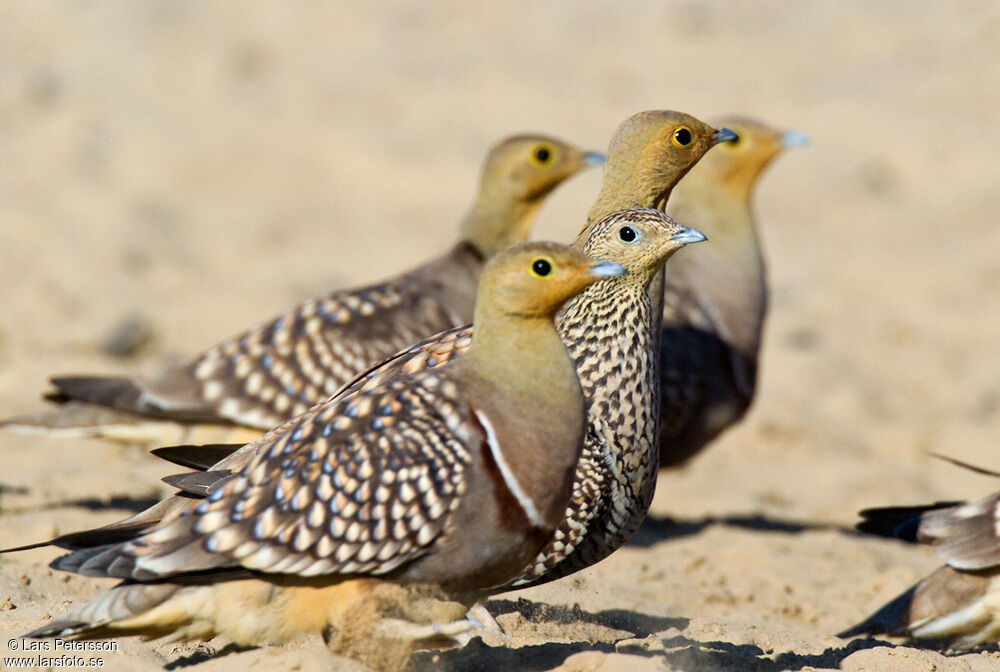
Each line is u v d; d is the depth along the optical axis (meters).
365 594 7.20
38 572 9.48
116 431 11.58
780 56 30.17
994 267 22.17
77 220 23.06
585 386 8.30
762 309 12.44
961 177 25.38
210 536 6.97
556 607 9.40
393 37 31.69
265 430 11.40
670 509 13.64
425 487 7.05
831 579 11.35
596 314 8.38
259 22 32.22
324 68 30.25
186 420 11.43
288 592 7.22
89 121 27.50
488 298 7.29
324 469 7.05
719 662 7.98
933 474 15.36
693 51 30.52
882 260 22.62
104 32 31.23
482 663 7.57
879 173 25.59
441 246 23.11
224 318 19.66
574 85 29.05
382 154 26.39
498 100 28.48
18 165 25.41
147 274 21.20
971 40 30.11
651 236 8.30
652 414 8.45
